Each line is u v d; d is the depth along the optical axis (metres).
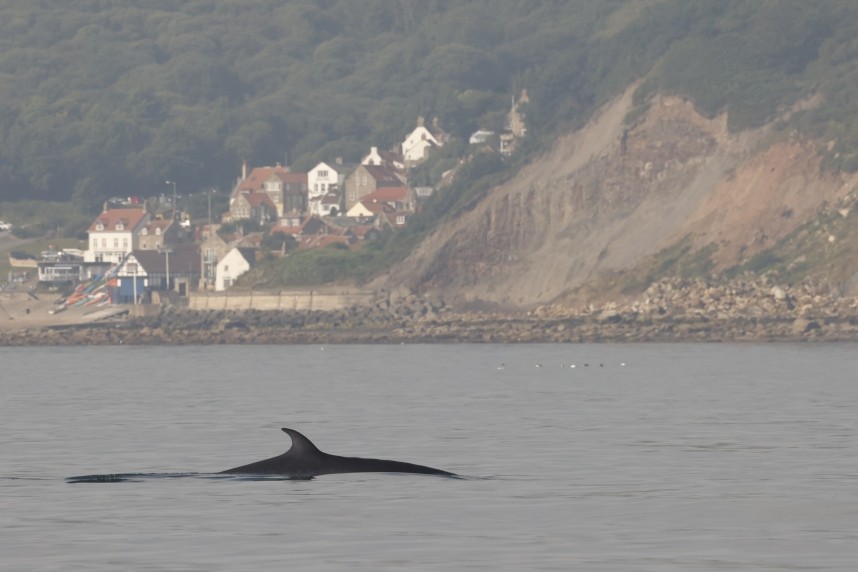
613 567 105.75
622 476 155.88
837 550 111.50
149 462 174.62
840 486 147.00
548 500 137.00
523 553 111.06
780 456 175.25
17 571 105.19
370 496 137.38
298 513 128.75
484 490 143.12
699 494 141.38
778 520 125.75
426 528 121.81
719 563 106.81
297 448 154.00
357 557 109.75
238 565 107.00
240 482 146.62
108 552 112.12
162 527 122.81
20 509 133.38
